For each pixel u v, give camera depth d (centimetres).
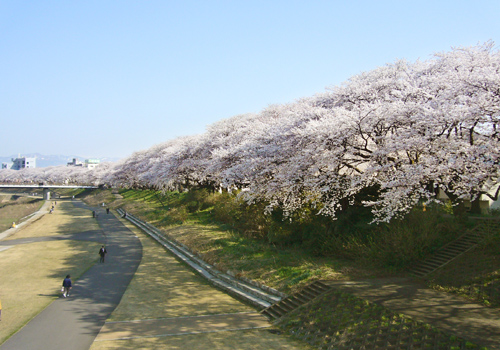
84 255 3266
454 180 1834
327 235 2362
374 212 1867
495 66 1995
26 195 14462
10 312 1803
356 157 2291
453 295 1470
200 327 1545
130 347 1358
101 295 2081
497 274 1502
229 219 3681
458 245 1878
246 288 2012
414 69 2816
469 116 1595
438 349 1067
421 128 1806
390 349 1134
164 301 1945
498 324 1167
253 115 4891
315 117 2498
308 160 2191
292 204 2417
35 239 4294
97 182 12112
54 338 1466
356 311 1395
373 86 2738
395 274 1820
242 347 1326
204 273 2458
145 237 4209
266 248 2600
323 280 1769
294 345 1324
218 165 3459
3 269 2789
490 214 2300
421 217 2072
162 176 5100
